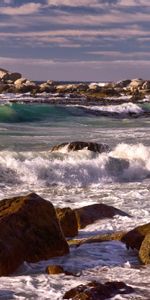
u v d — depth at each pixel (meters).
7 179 20.89
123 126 45.84
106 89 88.19
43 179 21.36
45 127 42.47
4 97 69.75
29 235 9.81
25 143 29.77
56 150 25.19
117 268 9.45
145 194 18.44
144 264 9.75
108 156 23.67
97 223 13.30
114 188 20.12
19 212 9.99
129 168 23.39
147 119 56.00
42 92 82.31
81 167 22.31
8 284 8.43
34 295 7.88
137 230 11.05
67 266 9.53
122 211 14.45
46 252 9.88
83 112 57.28
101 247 10.76
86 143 25.50
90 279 8.73
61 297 7.79
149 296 7.78
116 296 7.70
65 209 12.54
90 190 19.66
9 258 9.14
